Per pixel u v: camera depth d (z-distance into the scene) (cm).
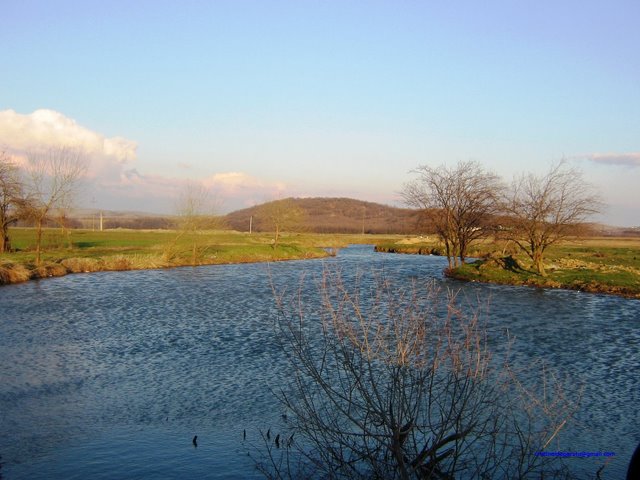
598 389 1750
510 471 1101
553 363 2048
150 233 11625
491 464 1123
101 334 2558
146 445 1315
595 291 4119
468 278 4822
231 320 2900
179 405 1592
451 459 1095
